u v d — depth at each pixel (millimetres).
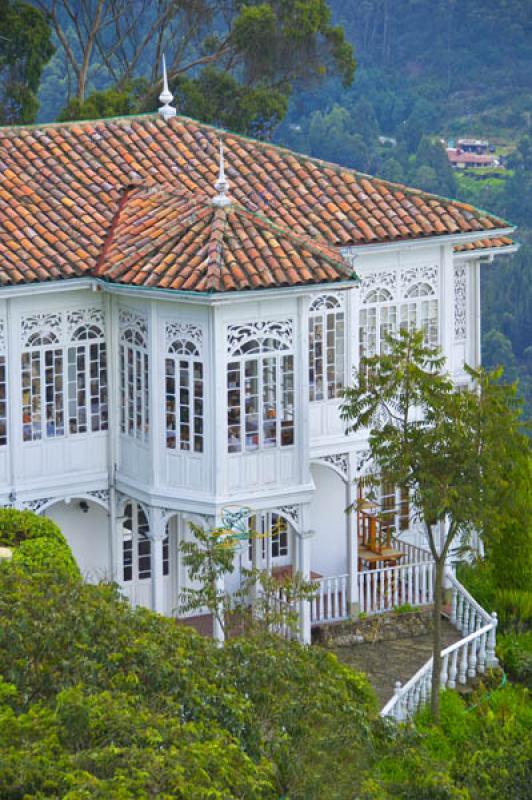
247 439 38250
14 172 41125
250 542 42125
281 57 66438
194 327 37531
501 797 29688
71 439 39375
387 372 36875
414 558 43062
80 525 40625
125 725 22438
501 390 35688
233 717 24875
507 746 30734
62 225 39625
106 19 66938
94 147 42531
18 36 63594
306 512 39125
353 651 40625
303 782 24344
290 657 27250
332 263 38250
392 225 41250
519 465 38781
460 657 40312
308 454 38906
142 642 25312
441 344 42562
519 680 40344
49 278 37906
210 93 65562
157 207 40250
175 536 41062
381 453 35594
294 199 41844
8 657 24672
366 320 41344
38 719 22422
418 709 37375
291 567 43062
